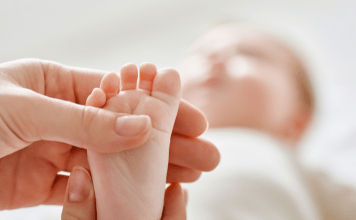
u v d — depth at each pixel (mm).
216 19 789
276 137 503
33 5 800
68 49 798
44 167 336
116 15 825
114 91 304
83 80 333
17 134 301
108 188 300
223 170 386
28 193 335
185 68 562
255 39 558
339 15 721
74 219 307
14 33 798
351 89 658
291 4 753
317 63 693
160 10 820
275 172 381
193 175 347
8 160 330
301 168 484
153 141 298
